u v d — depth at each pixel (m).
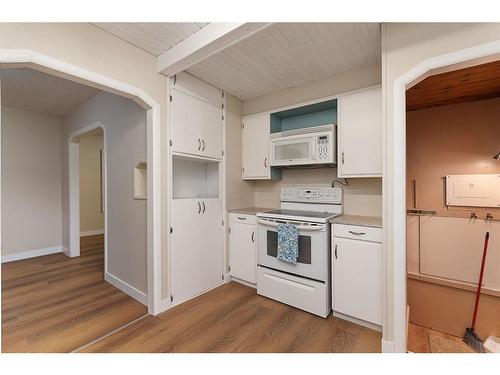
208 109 2.69
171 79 2.30
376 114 2.16
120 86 1.91
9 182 3.80
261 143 2.96
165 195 2.26
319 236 2.17
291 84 2.72
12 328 2.00
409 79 1.55
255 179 3.09
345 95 2.32
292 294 2.32
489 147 2.44
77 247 4.09
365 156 2.20
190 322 2.08
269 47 2.03
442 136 2.66
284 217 2.38
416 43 1.52
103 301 2.46
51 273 3.26
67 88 2.99
